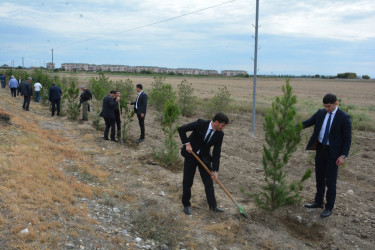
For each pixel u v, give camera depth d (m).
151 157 7.99
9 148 6.50
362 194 6.31
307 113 17.92
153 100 15.30
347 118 4.95
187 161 5.02
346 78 148.12
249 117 17.03
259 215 5.23
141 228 4.46
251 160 8.71
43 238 3.51
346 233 4.76
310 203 5.74
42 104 17.81
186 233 4.52
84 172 6.37
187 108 17.09
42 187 4.86
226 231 4.63
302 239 4.65
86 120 13.02
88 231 3.95
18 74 32.12
